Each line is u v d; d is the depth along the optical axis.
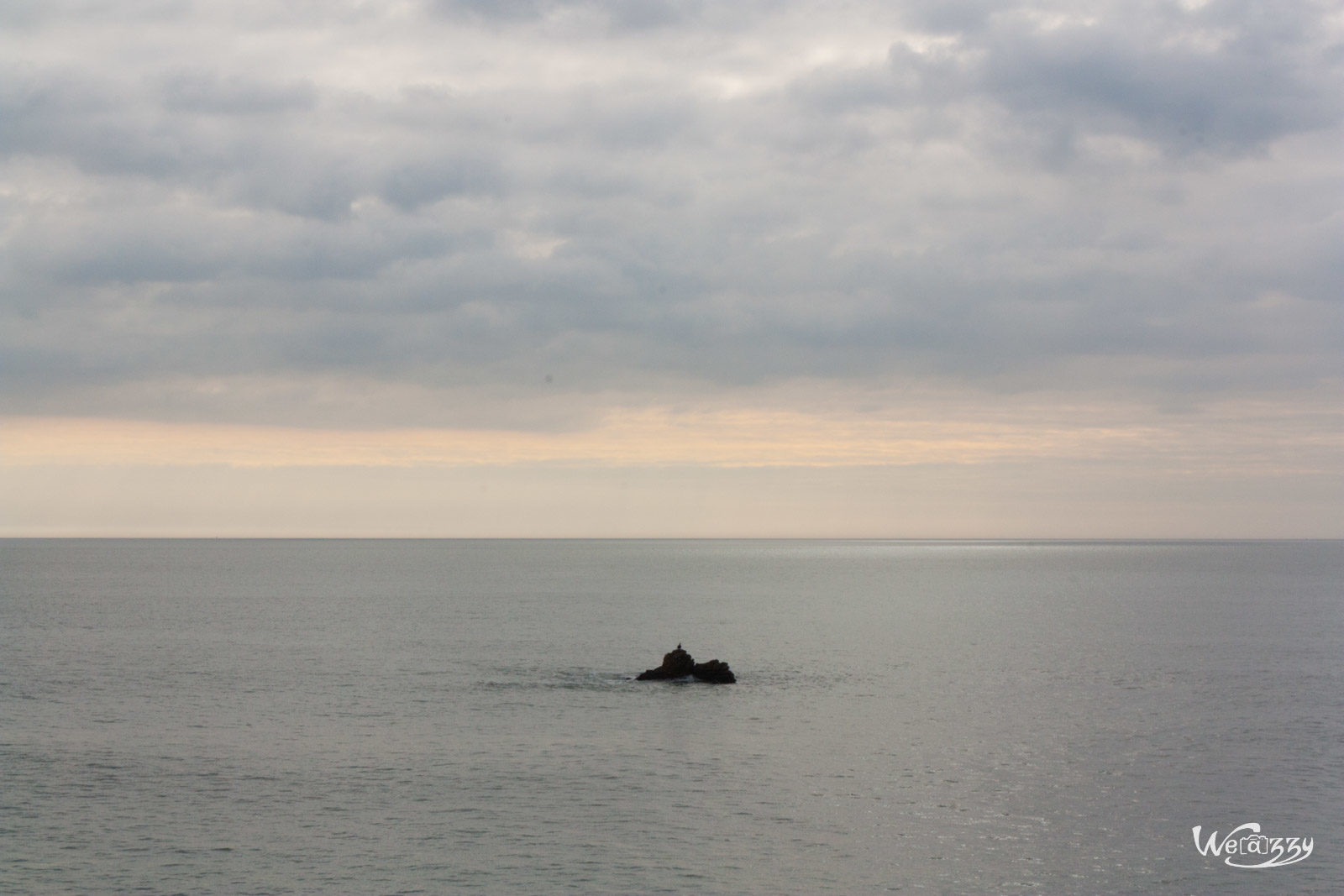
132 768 45.03
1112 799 41.19
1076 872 34.19
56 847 35.69
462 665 75.06
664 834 37.28
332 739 50.50
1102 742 50.19
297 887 32.69
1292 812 39.66
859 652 84.81
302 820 38.41
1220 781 43.53
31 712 56.59
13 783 42.56
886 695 62.84
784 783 43.19
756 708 58.53
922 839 36.94
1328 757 47.25
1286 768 45.56
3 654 79.81
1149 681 68.56
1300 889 32.88
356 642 89.94
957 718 55.88
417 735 51.44
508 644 88.62
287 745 49.28
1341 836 37.16
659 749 48.75
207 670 71.94
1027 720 55.22
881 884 33.22
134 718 55.16
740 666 75.94
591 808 39.97
